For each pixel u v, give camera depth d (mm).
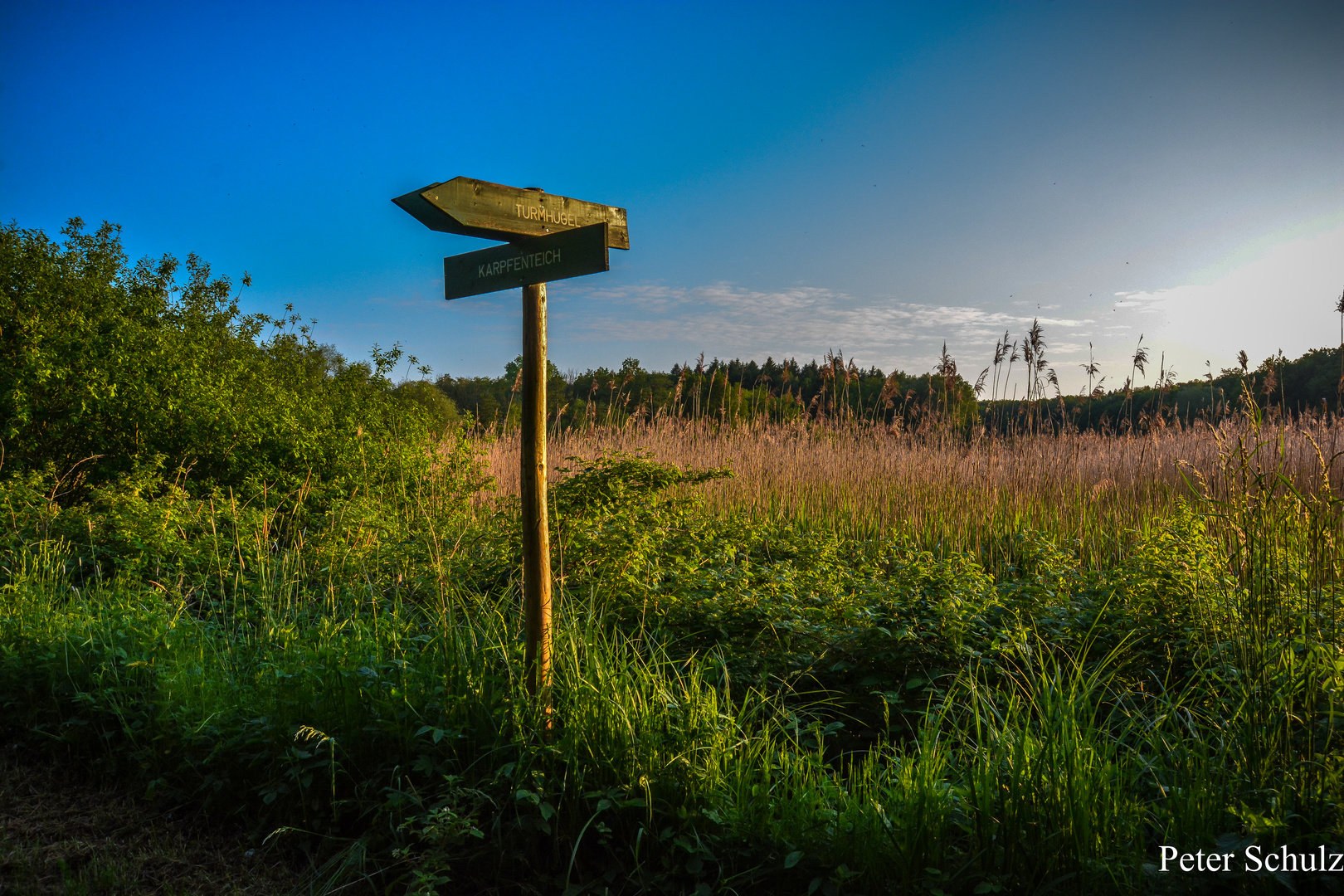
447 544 6445
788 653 4223
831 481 9594
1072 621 4492
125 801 3604
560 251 3188
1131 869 2467
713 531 6660
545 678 3420
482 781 3215
